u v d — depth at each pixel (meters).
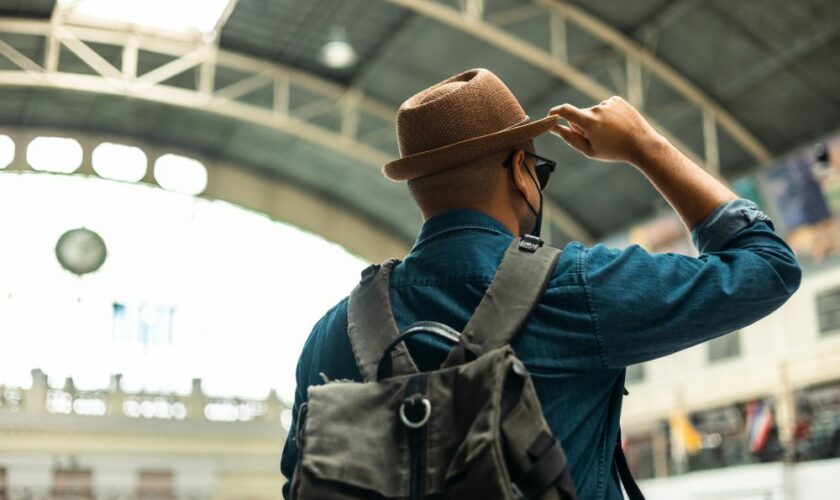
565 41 16.34
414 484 1.10
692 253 17.44
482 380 1.10
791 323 15.77
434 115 1.32
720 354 17.45
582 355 1.19
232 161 23.89
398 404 1.16
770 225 1.28
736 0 13.78
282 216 24.31
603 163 18.77
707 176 1.33
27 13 17.08
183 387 24.36
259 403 25.16
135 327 23.83
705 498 15.74
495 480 1.02
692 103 16.73
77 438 22.95
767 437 15.90
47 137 22.03
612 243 19.75
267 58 19.08
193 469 24.02
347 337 1.36
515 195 1.35
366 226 25.22
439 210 1.37
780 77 15.00
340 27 17.34
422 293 1.29
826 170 14.60
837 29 13.39
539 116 19.09
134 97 18.69
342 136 20.22
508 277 1.22
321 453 1.15
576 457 1.19
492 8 15.80
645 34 15.45
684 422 17.94
